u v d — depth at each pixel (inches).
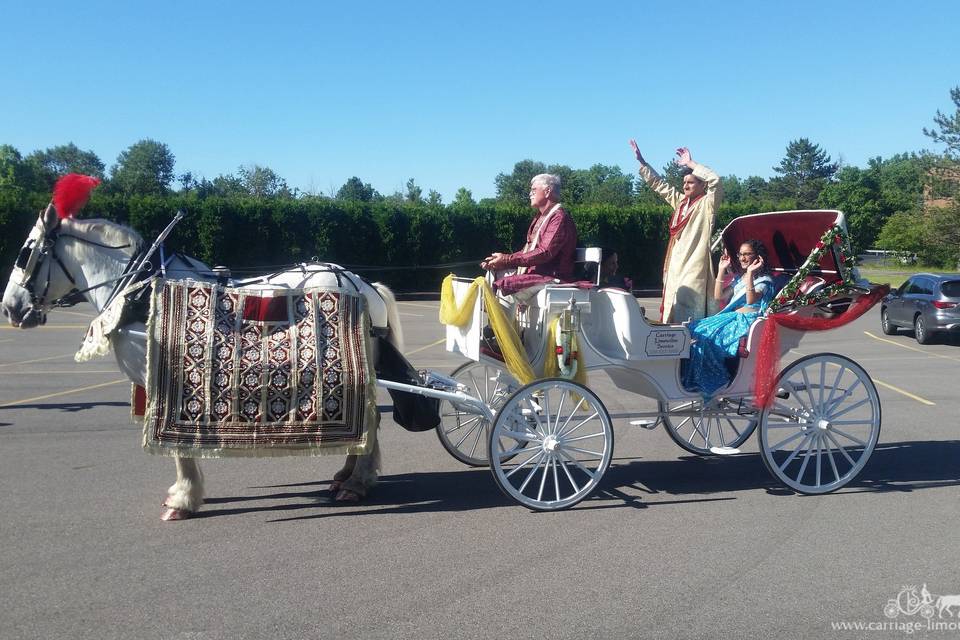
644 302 1181.7
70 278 229.1
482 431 281.0
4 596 165.8
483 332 249.1
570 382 228.2
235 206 1252.5
